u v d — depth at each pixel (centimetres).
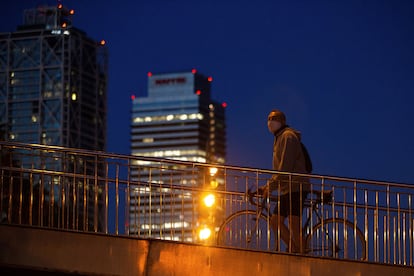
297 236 1820
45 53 18800
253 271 1809
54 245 1756
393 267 1856
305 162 1853
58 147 1825
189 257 1800
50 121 18638
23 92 18738
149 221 1823
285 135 1828
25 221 2602
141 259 1780
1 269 1823
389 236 1916
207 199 1866
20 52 18888
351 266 1841
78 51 18925
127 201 1828
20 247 1747
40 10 19000
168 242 1798
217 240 1848
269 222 1838
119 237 1780
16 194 2570
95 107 19062
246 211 1852
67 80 18550
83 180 1833
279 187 1822
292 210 1823
